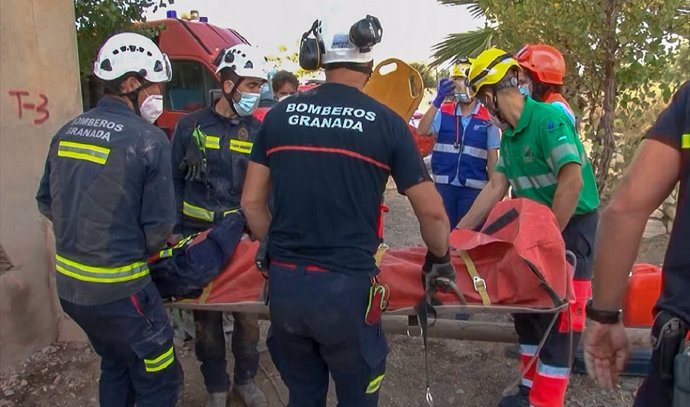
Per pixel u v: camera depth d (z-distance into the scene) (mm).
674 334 1507
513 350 3934
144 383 2551
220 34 8781
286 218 2170
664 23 4211
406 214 8312
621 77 4469
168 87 8328
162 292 2680
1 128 3510
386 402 3455
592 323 1673
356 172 2092
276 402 3453
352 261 2131
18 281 3672
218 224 2836
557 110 2809
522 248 2414
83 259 2359
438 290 2473
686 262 1513
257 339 3309
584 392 3484
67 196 2387
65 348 3889
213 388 3195
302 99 2199
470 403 3459
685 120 1503
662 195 1546
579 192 2674
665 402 1553
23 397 3426
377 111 2129
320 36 2184
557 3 4430
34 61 3643
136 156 2355
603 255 1600
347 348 2168
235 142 3092
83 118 2455
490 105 2893
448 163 4430
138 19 6523
